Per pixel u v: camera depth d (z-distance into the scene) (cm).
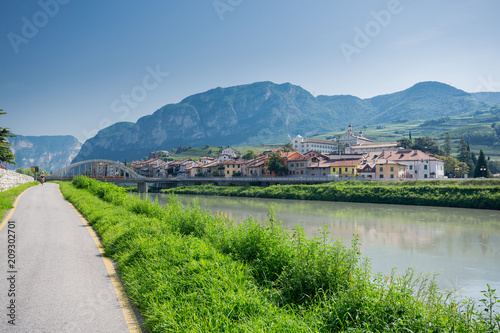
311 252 677
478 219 3559
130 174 10594
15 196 2700
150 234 943
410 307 519
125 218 1266
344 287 575
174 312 483
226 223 1130
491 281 1486
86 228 1309
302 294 586
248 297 524
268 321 453
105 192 2320
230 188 8094
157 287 581
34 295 591
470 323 519
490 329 508
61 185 4341
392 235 2641
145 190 9938
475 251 2106
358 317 486
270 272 686
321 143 15688
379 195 5488
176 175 13762
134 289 601
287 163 9844
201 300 518
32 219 1517
